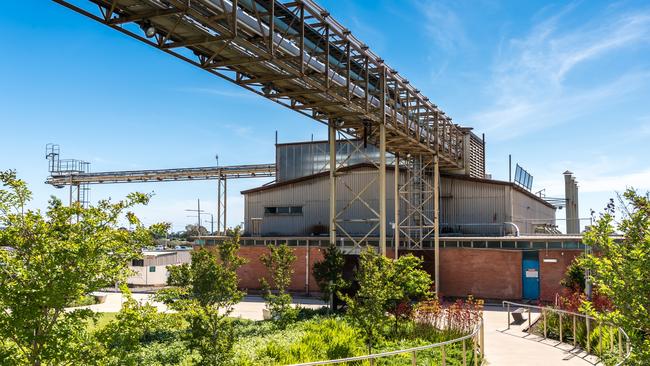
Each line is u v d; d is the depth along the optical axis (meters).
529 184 51.69
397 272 19.80
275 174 53.25
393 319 19.02
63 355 7.81
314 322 22.52
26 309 7.59
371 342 16.70
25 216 8.11
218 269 16.22
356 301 17.08
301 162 49.38
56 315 7.98
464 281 35.47
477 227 40.50
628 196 8.96
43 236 8.08
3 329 7.58
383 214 26.52
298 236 41.91
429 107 33.12
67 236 8.36
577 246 32.97
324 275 26.00
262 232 45.38
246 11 18.09
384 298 16.98
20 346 7.74
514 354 15.99
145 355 16.61
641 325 8.14
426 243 38.34
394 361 14.34
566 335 18.45
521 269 34.31
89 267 8.15
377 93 27.09
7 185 8.19
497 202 40.34
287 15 19.70
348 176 42.91
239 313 29.70
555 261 33.41
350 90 24.36
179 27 15.96
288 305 23.38
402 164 41.31
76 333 8.09
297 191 44.72
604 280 8.46
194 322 13.82
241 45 16.84
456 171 42.12
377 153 46.34
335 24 21.58
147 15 14.80
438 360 14.51
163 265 52.97
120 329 8.46
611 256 8.59
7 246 8.20
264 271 40.69
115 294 40.72
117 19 14.76
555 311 18.45
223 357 13.68
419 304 20.58
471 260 35.47
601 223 8.80
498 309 30.22
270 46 17.45
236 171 54.62
